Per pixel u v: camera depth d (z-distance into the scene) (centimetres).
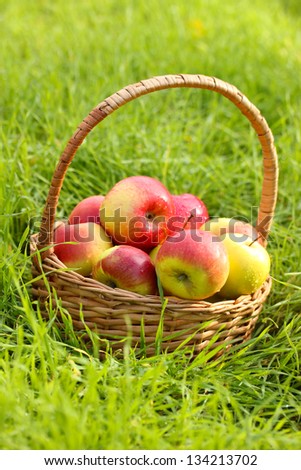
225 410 169
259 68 404
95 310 192
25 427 155
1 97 342
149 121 345
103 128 313
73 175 277
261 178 303
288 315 228
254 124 208
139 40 425
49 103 333
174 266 188
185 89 374
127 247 199
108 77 370
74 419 154
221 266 189
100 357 196
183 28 455
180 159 299
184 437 161
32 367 170
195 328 193
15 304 204
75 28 450
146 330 191
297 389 203
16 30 443
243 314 202
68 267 204
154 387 172
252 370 193
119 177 291
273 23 502
